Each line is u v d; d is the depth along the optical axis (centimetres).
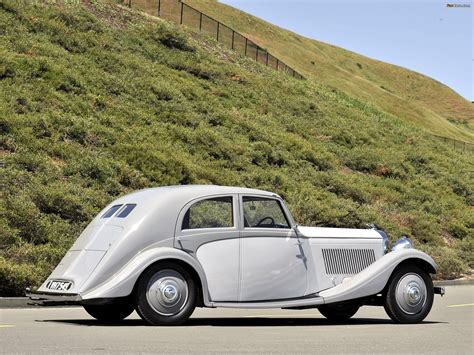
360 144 4834
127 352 805
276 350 838
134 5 6419
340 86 11212
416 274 1216
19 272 1709
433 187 4469
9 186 2334
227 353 805
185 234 1109
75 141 2992
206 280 1105
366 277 1187
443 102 17188
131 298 1093
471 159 6134
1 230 1991
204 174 3167
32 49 3697
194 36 5712
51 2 4581
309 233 1198
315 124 4838
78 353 796
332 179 3738
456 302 1812
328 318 1302
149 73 4222
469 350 877
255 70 5678
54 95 3306
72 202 2336
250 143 3816
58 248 2033
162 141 3375
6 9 4047
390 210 3662
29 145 2759
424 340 969
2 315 1376
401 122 6956
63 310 1510
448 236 3672
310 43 14962
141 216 1102
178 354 792
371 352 836
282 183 3422
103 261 1072
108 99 3597
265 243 1154
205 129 3688
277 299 1152
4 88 3161
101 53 4128
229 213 1146
